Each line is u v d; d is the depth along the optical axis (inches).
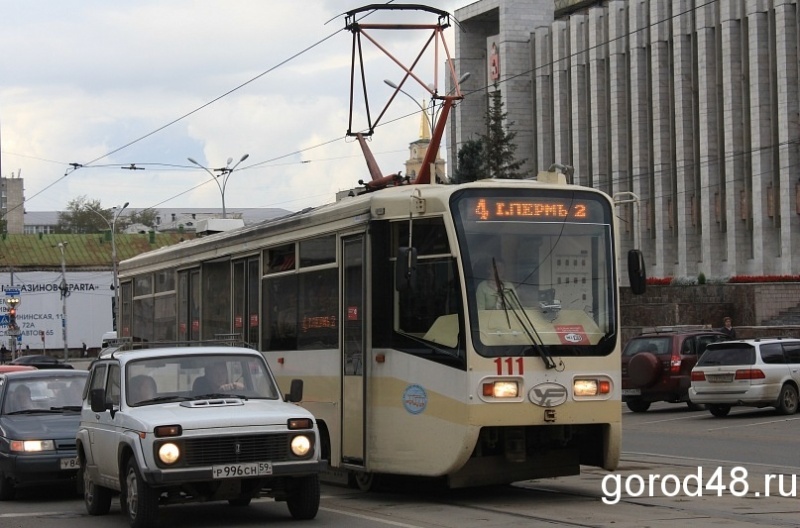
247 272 749.9
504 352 553.3
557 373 560.4
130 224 6053.2
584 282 576.7
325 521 520.7
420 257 576.1
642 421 1179.9
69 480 652.7
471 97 3668.8
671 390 1286.9
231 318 772.0
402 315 582.9
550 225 575.8
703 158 2778.1
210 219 917.2
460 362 550.9
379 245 595.2
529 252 569.3
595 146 3154.5
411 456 572.4
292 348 679.1
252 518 540.4
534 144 3464.6
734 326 2003.0
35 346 3636.8
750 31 2640.3
